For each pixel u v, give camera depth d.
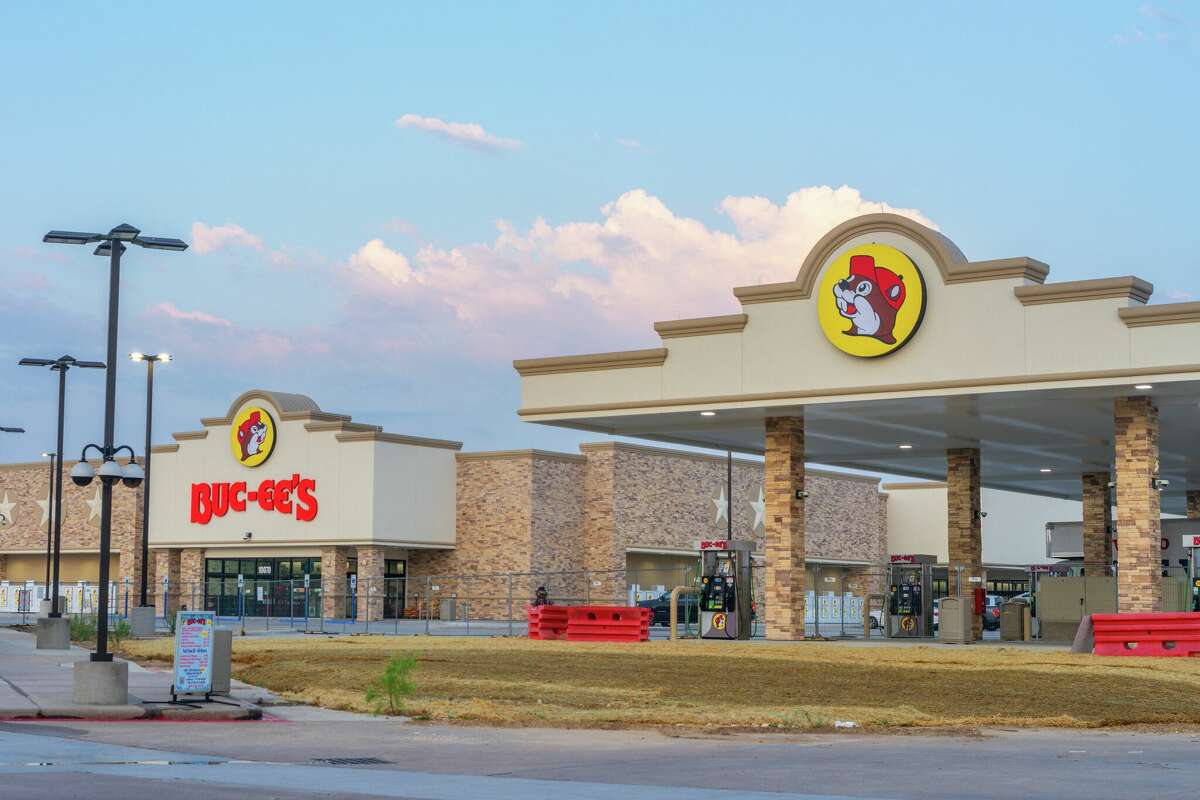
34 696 23.14
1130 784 13.84
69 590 73.75
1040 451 48.78
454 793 13.16
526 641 40.59
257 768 15.28
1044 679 27.42
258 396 69.69
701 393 38.19
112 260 23.81
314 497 67.69
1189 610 37.78
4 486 82.38
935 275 35.38
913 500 83.38
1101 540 54.19
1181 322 32.28
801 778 14.41
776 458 39.66
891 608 45.50
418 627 57.22
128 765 15.35
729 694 25.08
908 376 35.44
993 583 78.81
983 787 13.62
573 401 39.84
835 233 36.59
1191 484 60.59
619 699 24.17
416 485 67.44
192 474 72.12
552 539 67.50
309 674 29.00
